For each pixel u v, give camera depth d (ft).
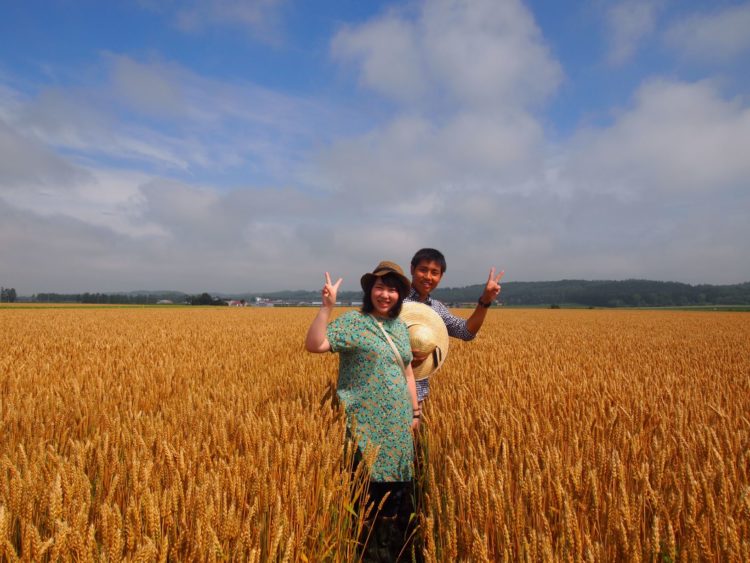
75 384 15.85
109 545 5.69
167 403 15.85
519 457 9.32
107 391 16.97
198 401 14.52
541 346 37.55
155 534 6.38
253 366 24.61
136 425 11.44
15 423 11.80
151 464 7.48
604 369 24.02
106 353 29.30
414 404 12.28
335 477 9.05
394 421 10.90
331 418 11.87
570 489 8.00
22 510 6.81
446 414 13.57
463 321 14.90
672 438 10.71
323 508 8.63
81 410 13.83
